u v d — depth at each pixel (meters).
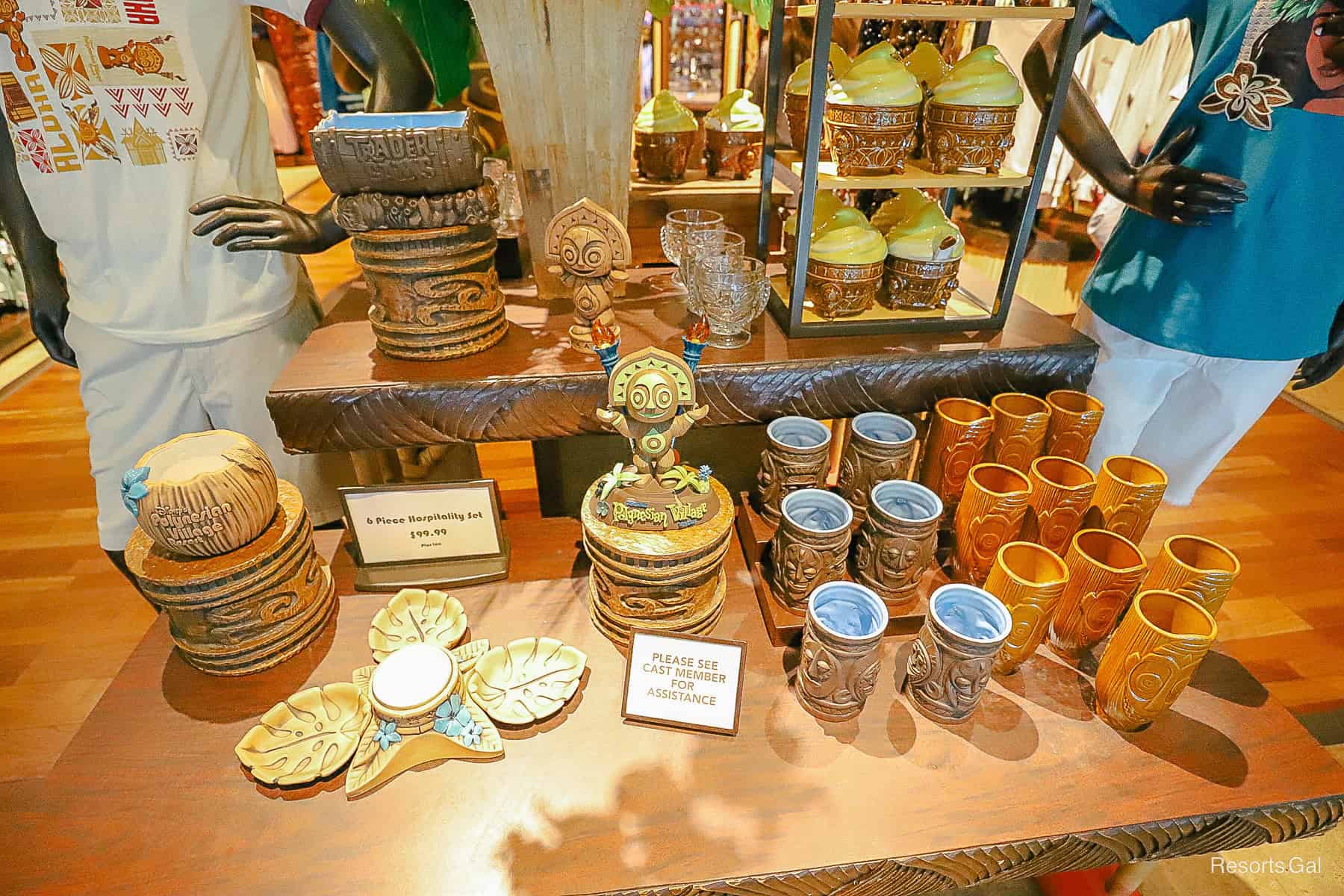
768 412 1.12
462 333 1.07
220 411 1.29
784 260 1.44
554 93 1.10
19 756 1.52
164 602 0.94
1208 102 1.18
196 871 0.81
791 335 1.18
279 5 1.11
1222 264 1.19
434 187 0.97
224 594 0.94
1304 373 1.41
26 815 0.86
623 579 0.99
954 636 0.89
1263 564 2.03
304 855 0.82
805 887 0.82
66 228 1.13
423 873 0.81
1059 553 1.08
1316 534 2.14
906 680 1.02
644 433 0.97
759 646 1.07
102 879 0.80
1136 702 0.92
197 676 1.03
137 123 1.08
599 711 0.99
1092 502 1.09
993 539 1.03
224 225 1.08
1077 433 1.11
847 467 1.15
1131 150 2.37
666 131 1.50
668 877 0.80
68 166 1.09
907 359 1.11
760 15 1.23
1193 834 0.88
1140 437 1.53
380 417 1.02
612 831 0.85
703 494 1.02
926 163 1.18
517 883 0.80
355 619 1.11
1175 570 0.94
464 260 1.02
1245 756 0.94
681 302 1.31
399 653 0.95
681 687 0.97
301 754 0.91
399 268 1.00
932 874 0.85
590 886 0.80
